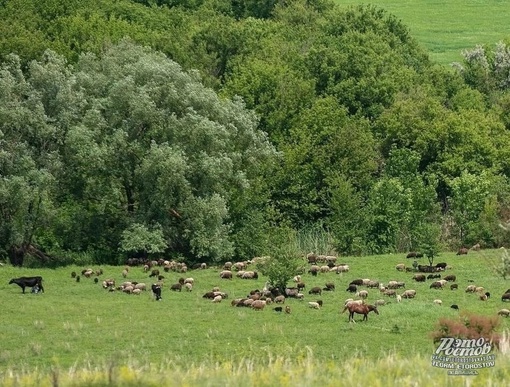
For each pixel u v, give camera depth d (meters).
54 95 191.38
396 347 112.19
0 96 186.88
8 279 164.75
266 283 160.50
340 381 72.94
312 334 120.88
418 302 140.38
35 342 114.31
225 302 146.25
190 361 100.56
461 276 167.75
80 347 112.00
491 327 105.44
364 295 149.25
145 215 189.75
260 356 105.12
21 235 182.75
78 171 191.50
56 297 149.12
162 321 129.50
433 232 184.38
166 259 190.25
